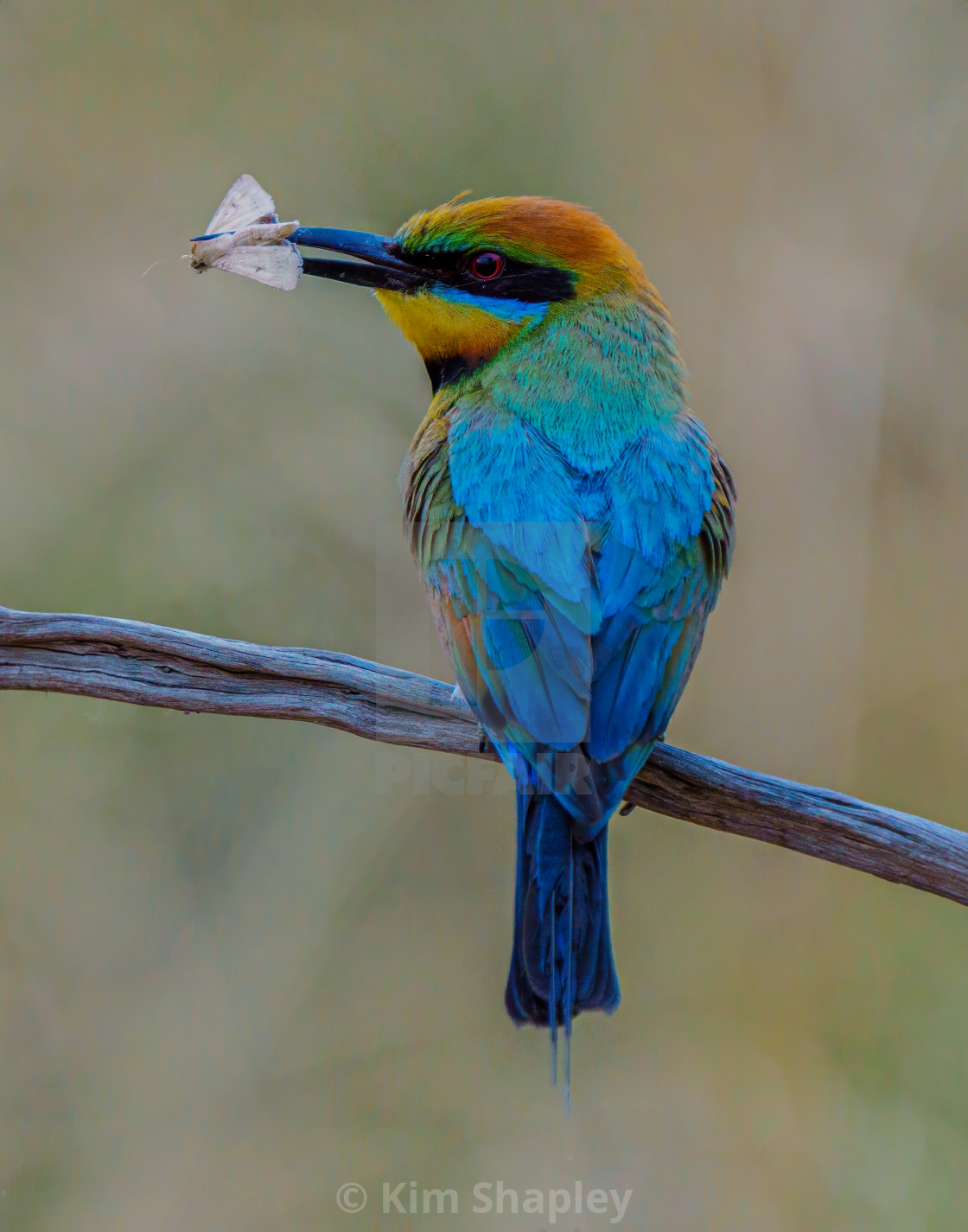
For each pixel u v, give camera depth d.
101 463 11.86
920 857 7.11
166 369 12.06
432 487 7.98
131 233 12.34
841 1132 11.02
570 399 7.94
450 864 11.30
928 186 12.26
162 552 11.75
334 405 12.12
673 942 11.73
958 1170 10.77
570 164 12.53
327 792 11.65
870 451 12.20
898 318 12.23
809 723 12.15
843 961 11.55
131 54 12.57
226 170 12.58
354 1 12.65
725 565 8.12
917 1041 11.23
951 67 12.32
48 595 11.58
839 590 12.20
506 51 12.59
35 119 12.29
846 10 12.39
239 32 12.78
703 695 12.27
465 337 8.46
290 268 8.40
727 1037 11.50
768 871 11.84
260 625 11.75
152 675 7.62
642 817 11.97
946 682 11.98
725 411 12.31
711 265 12.44
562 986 6.57
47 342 11.99
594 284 8.32
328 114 12.69
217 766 11.70
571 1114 11.10
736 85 12.52
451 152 12.61
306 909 11.45
